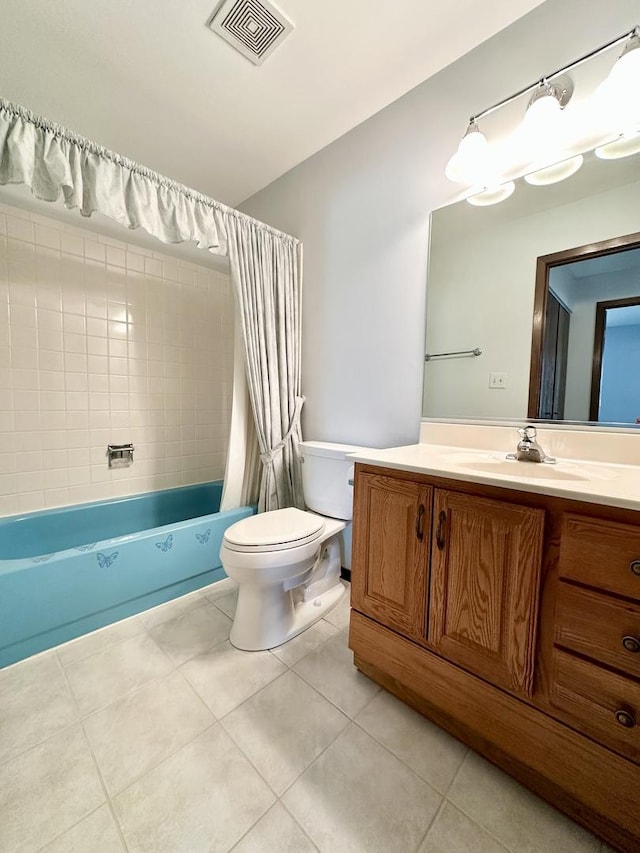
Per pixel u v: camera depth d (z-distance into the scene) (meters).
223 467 2.69
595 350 1.17
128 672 1.22
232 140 1.83
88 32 1.26
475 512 0.92
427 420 1.56
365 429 1.82
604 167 1.14
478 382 1.42
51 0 1.15
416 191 1.55
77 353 1.96
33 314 1.81
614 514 0.72
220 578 1.87
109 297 2.06
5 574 1.23
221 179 2.17
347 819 0.79
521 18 1.23
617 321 1.14
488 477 0.88
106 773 0.88
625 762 0.71
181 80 1.46
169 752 0.94
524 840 0.76
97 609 1.44
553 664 0.80
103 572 1.45
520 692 0.85
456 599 0.96
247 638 1.34
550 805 0.83
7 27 1.24
